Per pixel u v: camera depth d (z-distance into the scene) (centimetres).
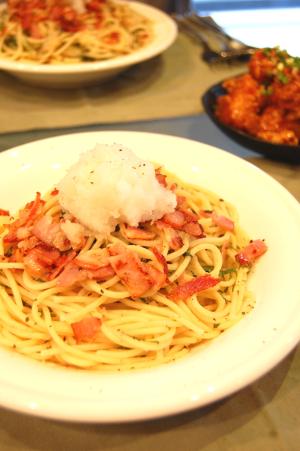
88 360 29
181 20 75
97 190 31
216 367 25
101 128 51
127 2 73
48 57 59
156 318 31
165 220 33
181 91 58
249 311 31
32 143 41
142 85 60
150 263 32
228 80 53
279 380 30
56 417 24
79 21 63
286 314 28
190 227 34
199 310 31
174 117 53
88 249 32
